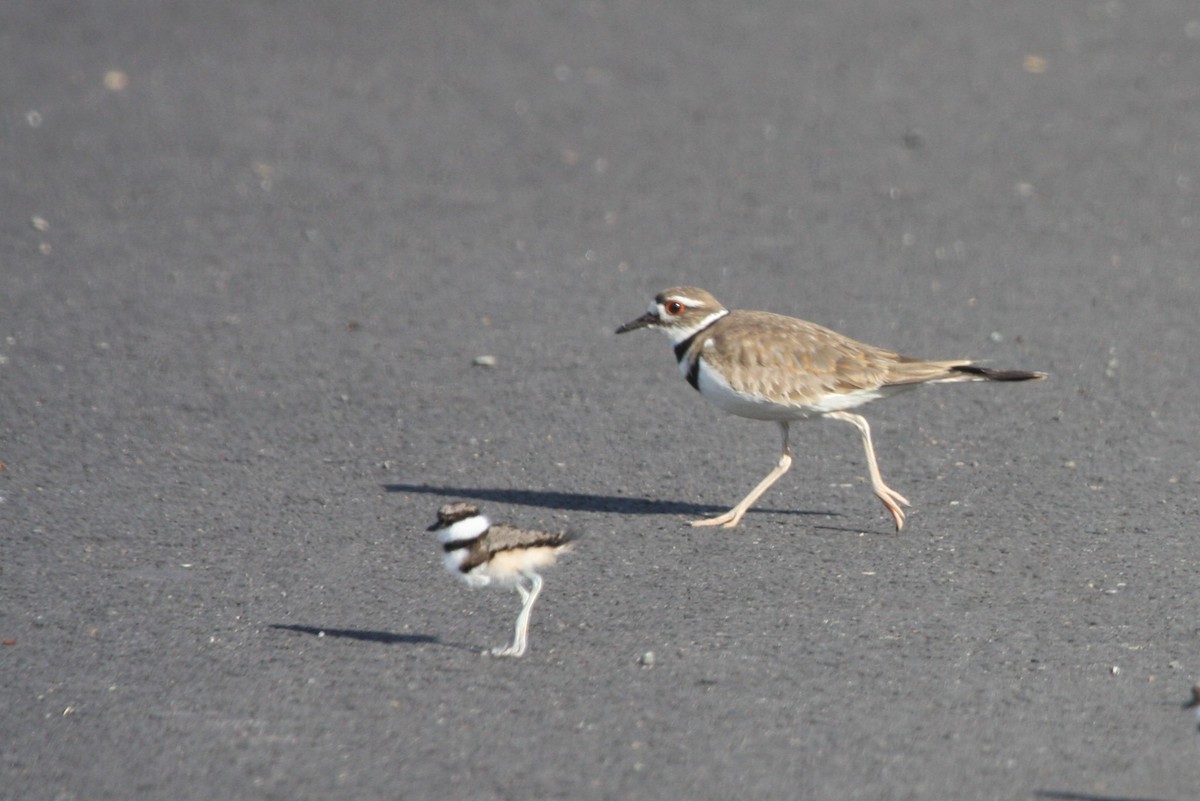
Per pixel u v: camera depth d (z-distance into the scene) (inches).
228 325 655.8
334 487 488.4
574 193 861.8
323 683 347.3
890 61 1117.7
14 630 378.0
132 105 1002.1
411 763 309.7
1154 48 1141.1
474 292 708.0
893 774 304.5
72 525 450.3
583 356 626.5
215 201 838.5
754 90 1053.2
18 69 1073.5
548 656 362.0
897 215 823.1
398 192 860.6
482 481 496.7
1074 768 306.8
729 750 314.3
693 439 538.9
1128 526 450.3
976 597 398.0
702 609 390.9
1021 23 1216.8
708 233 797.2
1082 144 940.0
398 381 593.0
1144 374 595.2
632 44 1165.7
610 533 450.0
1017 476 496.7
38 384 579.5
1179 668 354.0
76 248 758.5
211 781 303.1
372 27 1202.6
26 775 306.5
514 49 1150.3
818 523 458.9
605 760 310.3
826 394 456.8
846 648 365.4
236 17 1222.3
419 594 403.2
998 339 638.5
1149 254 756.6
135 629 378.6
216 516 460.4
